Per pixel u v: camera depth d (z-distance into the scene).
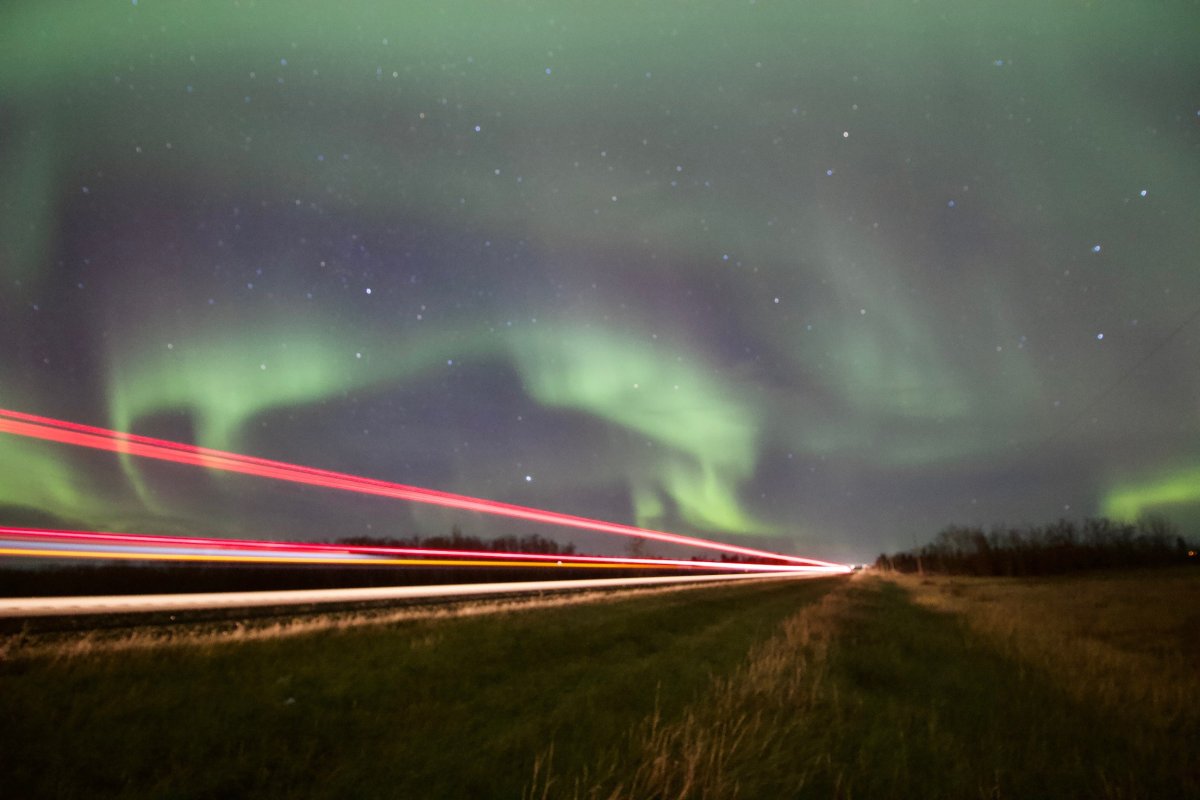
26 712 7.21
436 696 9.80
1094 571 93.69
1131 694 11.64
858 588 62.16
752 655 15.34
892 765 7.89
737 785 6.77
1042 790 7.30
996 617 26.20
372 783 6.50
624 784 6.84
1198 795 7.21
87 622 12.59
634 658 14.35
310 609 18.22
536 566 53.34
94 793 5.89
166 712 7.81
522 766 7.25
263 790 6.23
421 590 27.28
